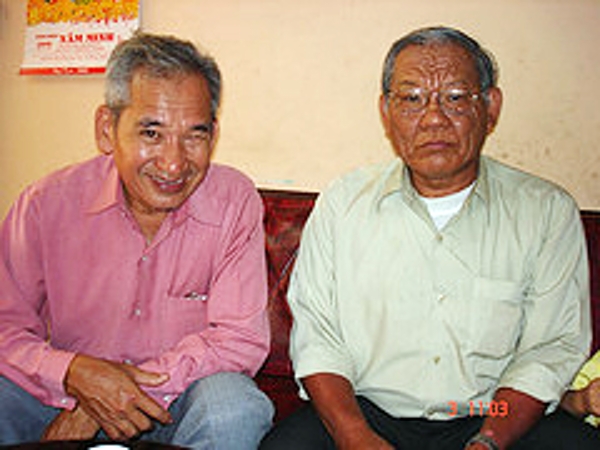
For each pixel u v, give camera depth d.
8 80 2.72
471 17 2.17
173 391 1.54
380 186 1.73
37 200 1.67
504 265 1.61
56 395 1.51
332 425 1.51
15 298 1.65
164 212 1.66
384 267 1.65
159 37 1.53
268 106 2.42
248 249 1.72
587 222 1.95
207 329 1.67
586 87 2.11
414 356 1.62
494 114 1.67
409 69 1.55
